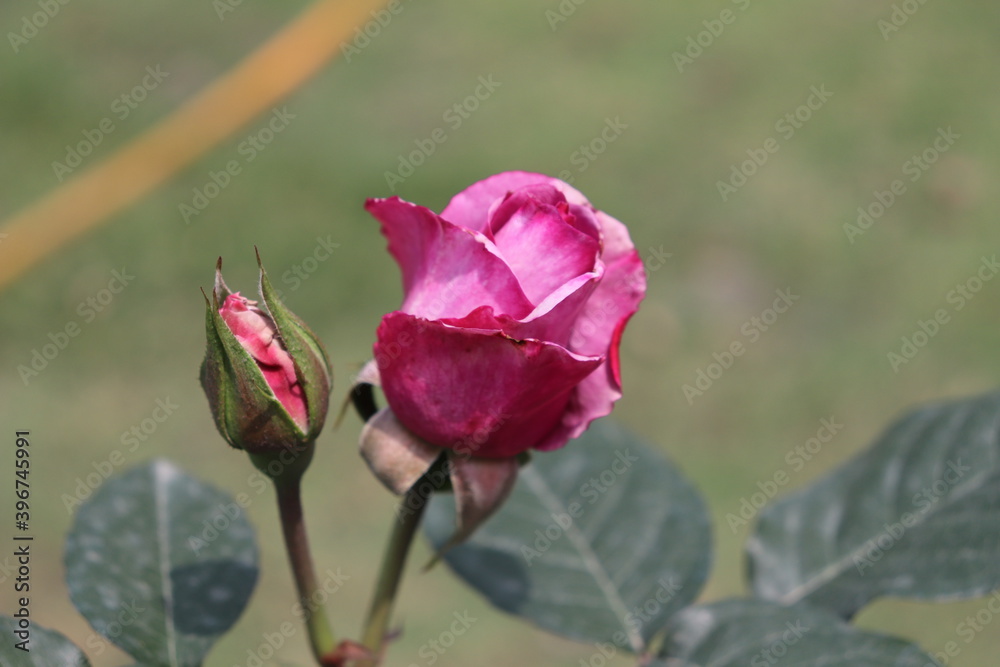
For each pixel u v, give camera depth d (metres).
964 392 4.04
